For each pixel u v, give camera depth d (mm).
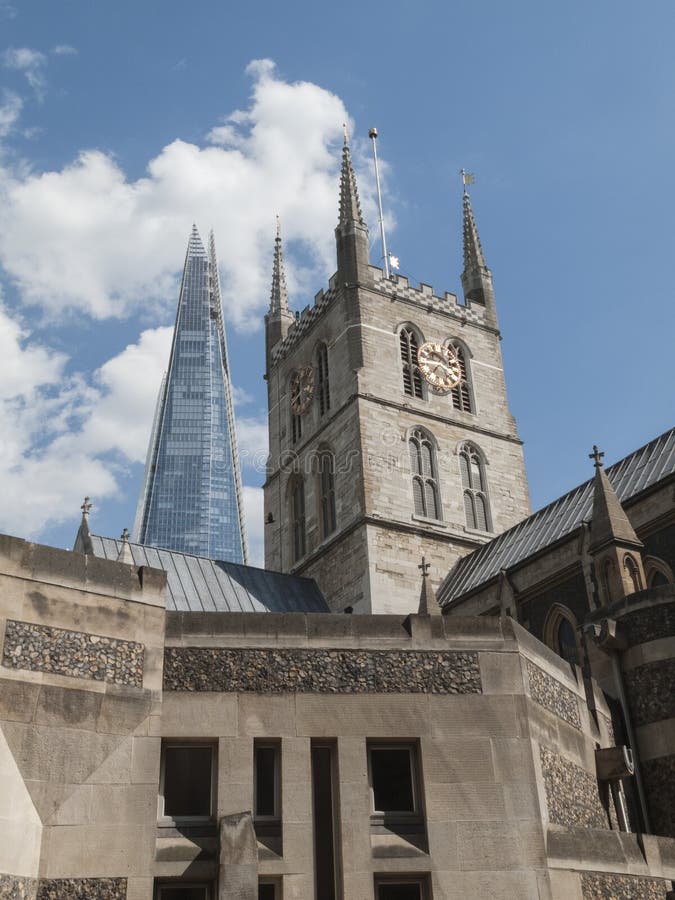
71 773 22984
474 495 74375
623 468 56188
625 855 27344
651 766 35938
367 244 78938
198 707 25000
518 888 24594
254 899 22547
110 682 24281
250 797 24375
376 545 67000
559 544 53750
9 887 21062
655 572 48406
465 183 90625
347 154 82062
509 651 27438
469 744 25984
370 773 25719
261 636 26172
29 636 23500
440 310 80062
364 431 70812
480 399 78750
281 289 90500
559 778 27859
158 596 25875
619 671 37812
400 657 26703
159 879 23219
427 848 24750
